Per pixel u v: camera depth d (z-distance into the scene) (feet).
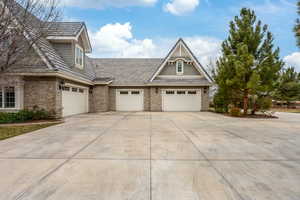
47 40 43.96
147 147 17.85
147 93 62.95
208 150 17.08
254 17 43.73
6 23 26.84
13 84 35.35
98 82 55.72
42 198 9.08
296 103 93.09
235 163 13.89
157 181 10.91
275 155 15.76
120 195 9.41
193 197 9.29
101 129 27.17
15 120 33.35
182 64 62.69
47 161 13.96
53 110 36.52
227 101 51.34
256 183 10.77
